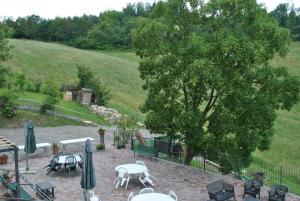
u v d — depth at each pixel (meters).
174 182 19.64
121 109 49.97
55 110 39.00
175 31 23.58
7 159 22.31
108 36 112.88
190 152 24.27
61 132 33.03
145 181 18.88
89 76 50.03
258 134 22.88
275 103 22.20
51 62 72.50
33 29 108.19
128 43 111.75
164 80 22.84
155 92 23.70
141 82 74.81
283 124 57.72
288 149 46.19
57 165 20.11
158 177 20.39
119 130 27.33
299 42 110.00
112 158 23.83
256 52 20.06
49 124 35.38
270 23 21.77
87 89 46.66
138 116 48.47
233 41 20.00
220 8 22.33
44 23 113.38
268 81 22.06
